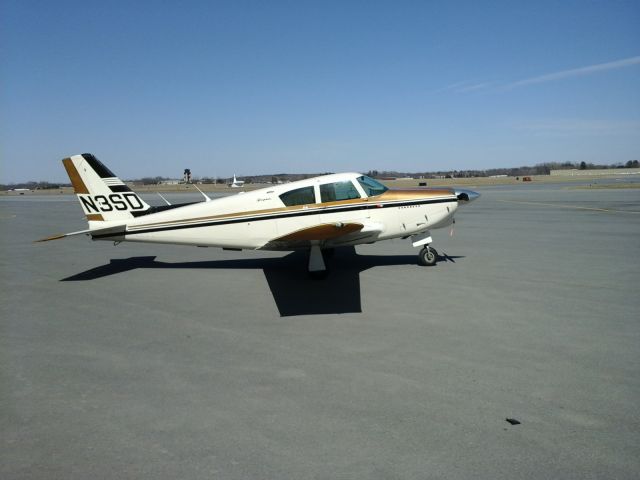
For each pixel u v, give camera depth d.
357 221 9.39
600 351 4.84
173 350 5.16
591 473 2.86
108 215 9.61
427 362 4.64
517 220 18.45
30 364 4.80
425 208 9.44
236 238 9.49
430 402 3.80
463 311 6.39
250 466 2.99
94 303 7.30
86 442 3.33
